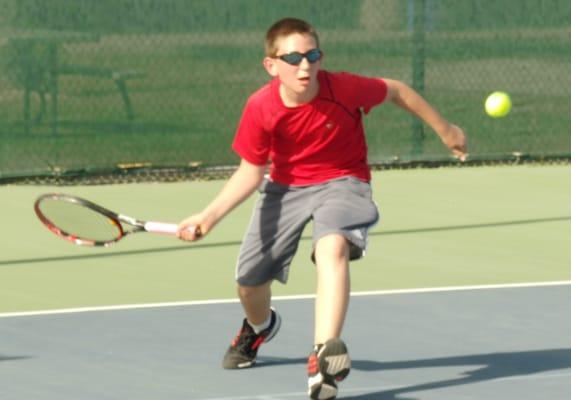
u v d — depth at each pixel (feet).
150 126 112.47
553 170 120.37
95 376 55.98
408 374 56.59
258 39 114.62
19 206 99.81
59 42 109.60
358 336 63.00
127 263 81.25
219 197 53.57
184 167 113.70
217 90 113.91
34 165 109.81
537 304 70.54
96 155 111.34
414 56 119.44
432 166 120.16
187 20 112.88
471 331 64.34
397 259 83.41
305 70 50.62
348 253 52.01
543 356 59.82
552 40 123.03
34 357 59.00
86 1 110.01
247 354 57.31
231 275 78.23
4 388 54.13
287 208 54.34
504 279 77.71
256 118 52.80
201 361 58.44
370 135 118.62
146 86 112.16
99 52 110.63
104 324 65.26
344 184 53.57
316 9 116.47
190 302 70.44
